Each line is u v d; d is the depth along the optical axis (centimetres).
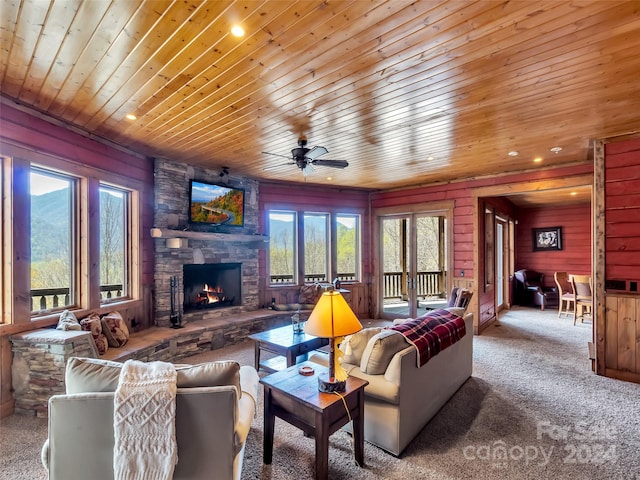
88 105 313
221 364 173
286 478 217
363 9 184
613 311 384
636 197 374
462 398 328
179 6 183
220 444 162
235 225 581
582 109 317
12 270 304
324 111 323
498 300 789
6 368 299
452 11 185
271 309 620
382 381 244
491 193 582
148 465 151
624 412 301
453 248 624
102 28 204
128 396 154
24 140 312
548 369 409
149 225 484
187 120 347
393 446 240
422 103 305
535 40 212
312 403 204
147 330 459
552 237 889
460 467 227
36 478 216
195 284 552
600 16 189
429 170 561
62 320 328
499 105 309
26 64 245
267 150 452
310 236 711
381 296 737
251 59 235
